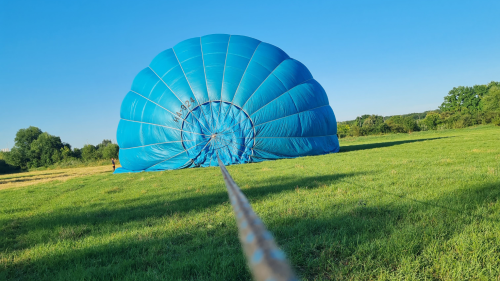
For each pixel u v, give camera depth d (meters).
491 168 9.45
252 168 16.03
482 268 3.61
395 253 4.02
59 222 7.14
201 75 19.88
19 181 27.03
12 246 5.74
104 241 5.39
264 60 21.02
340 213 5.82
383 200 6.52
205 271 3.91
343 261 3.98
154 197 9.52
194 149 19.52
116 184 14.40
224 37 21.83
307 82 22.16
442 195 6.54
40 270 4.48
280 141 20.22
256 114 19.62
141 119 20.22
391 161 14.02
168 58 21.12
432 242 4.23
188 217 6.56
